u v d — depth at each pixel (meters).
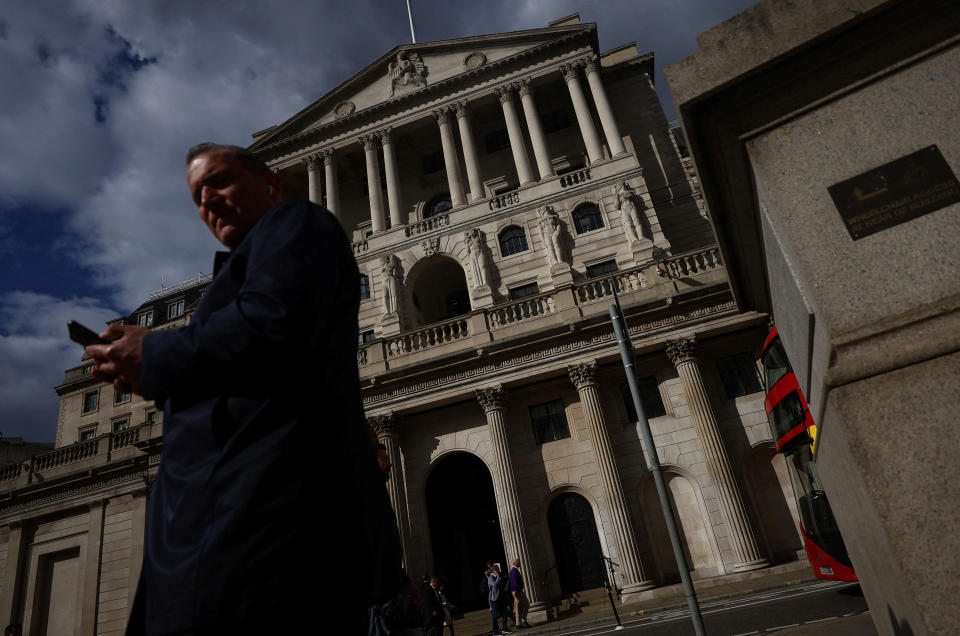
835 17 2.15
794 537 19.42
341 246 1.38
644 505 20.58
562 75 32.00
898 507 1.71
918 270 1.93
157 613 0.98
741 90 2.31
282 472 1.07
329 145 33.97
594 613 18.06
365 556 1.18
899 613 1.97
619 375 22.34
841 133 2.17
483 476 24.14
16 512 28.94
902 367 1.82
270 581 0.99
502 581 18.52
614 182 28.06
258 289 1.12
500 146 34.00
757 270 3.33
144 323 47.12
